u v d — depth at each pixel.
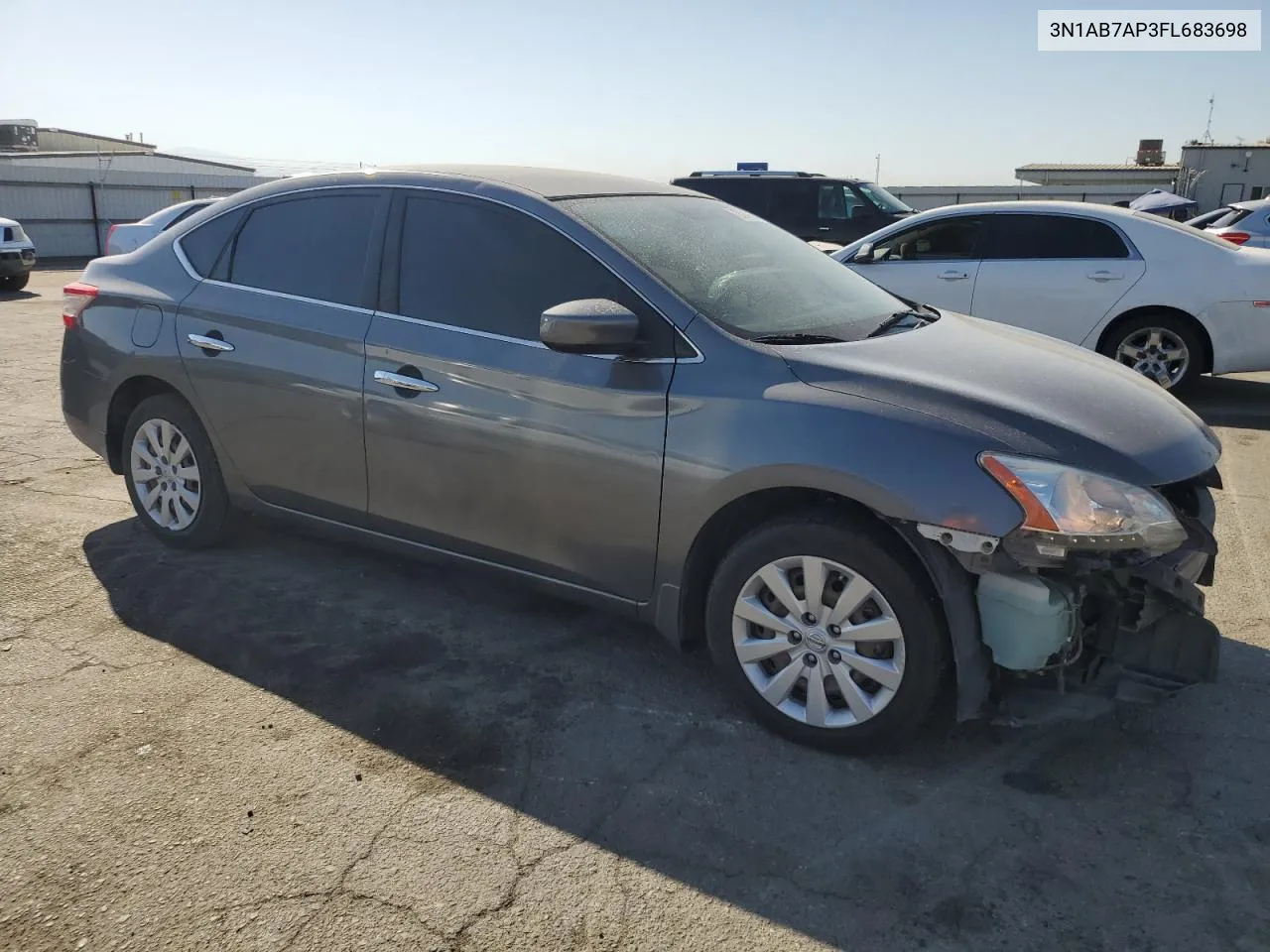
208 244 4.34
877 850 2.62
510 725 3.21
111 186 31.36
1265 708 3.31
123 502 5.28
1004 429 2.80
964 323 3.95
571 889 2.47
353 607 4.05
